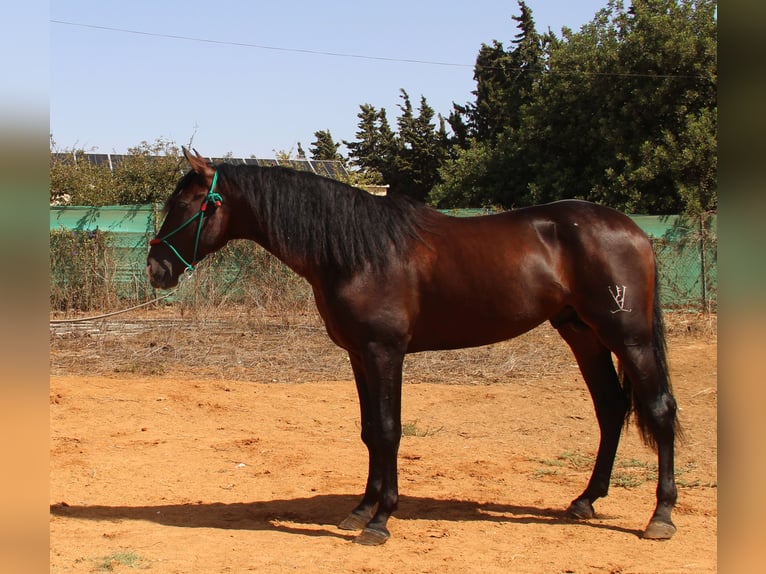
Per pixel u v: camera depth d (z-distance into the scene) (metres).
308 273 4.91
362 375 5.04
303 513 5.37
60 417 8.02
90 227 16.03
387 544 4.69
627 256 4.86
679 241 14.73
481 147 26.33
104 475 6.24
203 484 6.05
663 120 20.27
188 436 7.52
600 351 5.30
